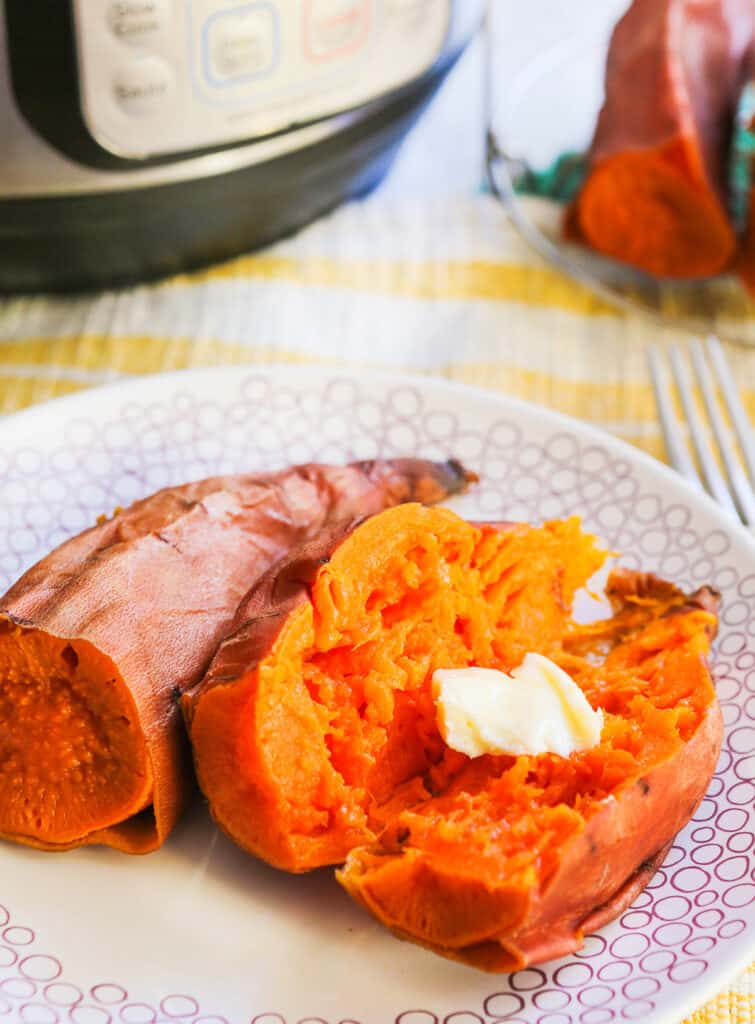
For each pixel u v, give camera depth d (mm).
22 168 436
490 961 257
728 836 294
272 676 268
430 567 305
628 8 536
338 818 280
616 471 394
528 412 409
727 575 360
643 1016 251
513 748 287
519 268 545
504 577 326
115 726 275
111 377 475
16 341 488
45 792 284
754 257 517
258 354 490
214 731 272
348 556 290
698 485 420
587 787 280
